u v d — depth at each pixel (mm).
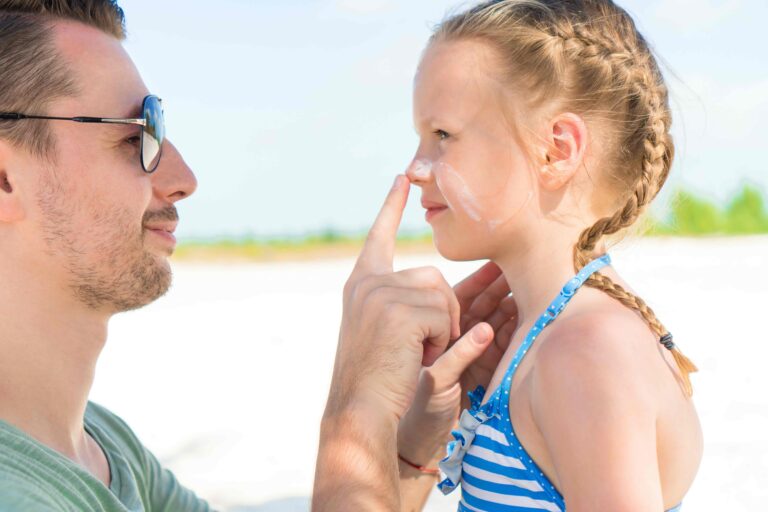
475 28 1885
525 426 1670
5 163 1829
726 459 4703
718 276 12336
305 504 4129
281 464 4805
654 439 1522
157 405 6188
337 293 12500
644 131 1833
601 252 1903
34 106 1853
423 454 2037
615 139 1813
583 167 1799
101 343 1950
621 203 1837
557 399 1560
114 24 2092
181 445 5215
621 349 1573
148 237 1998
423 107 1907
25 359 1797
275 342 8586
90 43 1974
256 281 14867
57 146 1859
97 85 1936
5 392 1760
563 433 1539
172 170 2102
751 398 5926
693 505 4102
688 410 1688
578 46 1817
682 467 1658
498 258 1888
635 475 1466
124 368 7484
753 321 8719
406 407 1762
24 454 1608
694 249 16922
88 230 1876
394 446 1719
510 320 2090
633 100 1833
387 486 1664
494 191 1816
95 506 1673
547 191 1806
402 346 1751
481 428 1765
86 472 1692
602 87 1808
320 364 7508
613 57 1834
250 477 4582
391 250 1927
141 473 2100
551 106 1792
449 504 4102
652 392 1568
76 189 1867
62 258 1847
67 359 1861
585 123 1795
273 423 5652
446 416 2002
